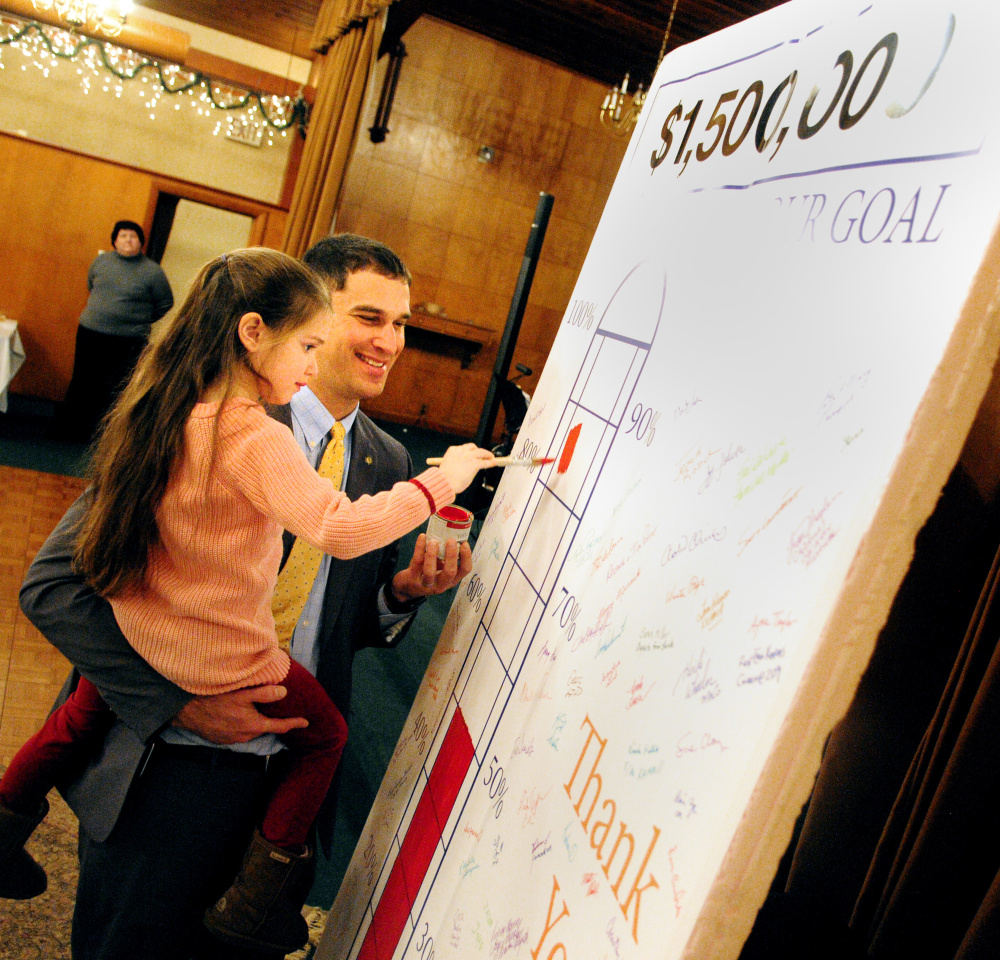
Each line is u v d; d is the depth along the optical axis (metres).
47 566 1.28
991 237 0.54
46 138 6.53
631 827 0.69
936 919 1.18
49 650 3.20
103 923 1.31
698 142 1.05
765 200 0.84
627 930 0.64
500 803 0.98
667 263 1.02
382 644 1.76
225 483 1.14
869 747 1.53
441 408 9.16
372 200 8.41
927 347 0.57
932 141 0.63
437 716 1.39
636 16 6.67
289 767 1.36
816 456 0.63
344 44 6.20
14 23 6.08
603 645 0.86
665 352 0.95
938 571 1.41
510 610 1.20
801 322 0.71
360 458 1.63
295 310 1.17
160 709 1.21
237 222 7.20
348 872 1.58
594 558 0.96
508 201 8.81
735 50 1.02
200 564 1.17
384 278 1.48
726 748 0.61
